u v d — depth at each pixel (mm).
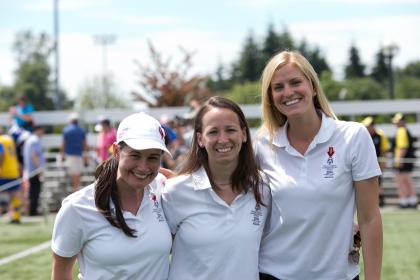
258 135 3697
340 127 3434
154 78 21328
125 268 3268
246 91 42625
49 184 15195
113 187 3277
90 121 16734
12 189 12281
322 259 3406
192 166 3535
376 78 72062
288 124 3557
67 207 3273
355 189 3408
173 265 3512
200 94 21203
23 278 7340
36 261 8359
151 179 3301
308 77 3453
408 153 13352
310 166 3420
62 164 13852
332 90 51969
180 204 3500
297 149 3488
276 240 3518
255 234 3455
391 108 16422
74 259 3393
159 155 3295
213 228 3418
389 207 13906
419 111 16359
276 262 3500
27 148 13102
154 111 16391
